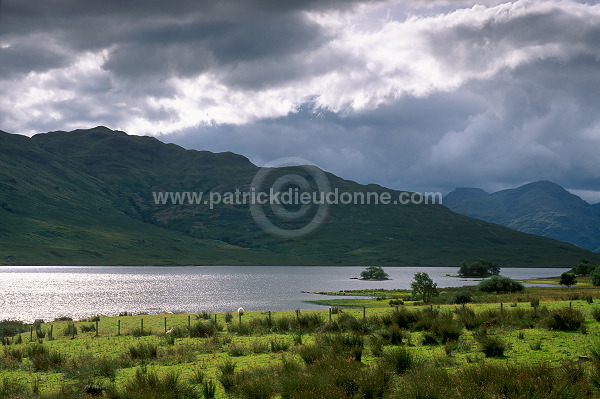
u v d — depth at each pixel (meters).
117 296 121.25
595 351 15.48
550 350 18.97
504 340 21.67
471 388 11.05
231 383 15.70
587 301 45.53
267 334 32.41
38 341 38.66
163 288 150.12
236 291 135.50
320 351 17.56
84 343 33.94
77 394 16.09
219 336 32.34
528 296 64.19
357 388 12.79
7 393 17.08
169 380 15.23
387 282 188.12
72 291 138.00
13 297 118.75
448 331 23.03
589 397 10.58
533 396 10.48
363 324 29.14
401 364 15.78
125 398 14.29
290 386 13.16
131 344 31.73
